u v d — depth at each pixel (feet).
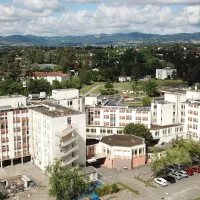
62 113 375.66
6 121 382.01
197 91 536.01
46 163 374.22
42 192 327.67
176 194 324.60
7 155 389.60
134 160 397.60
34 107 412.36
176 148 392.06
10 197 316.40
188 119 495.82
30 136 402.93
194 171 384.47
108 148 399.65
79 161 381.19
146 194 324.19
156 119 513.04
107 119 513.04
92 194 318.65
